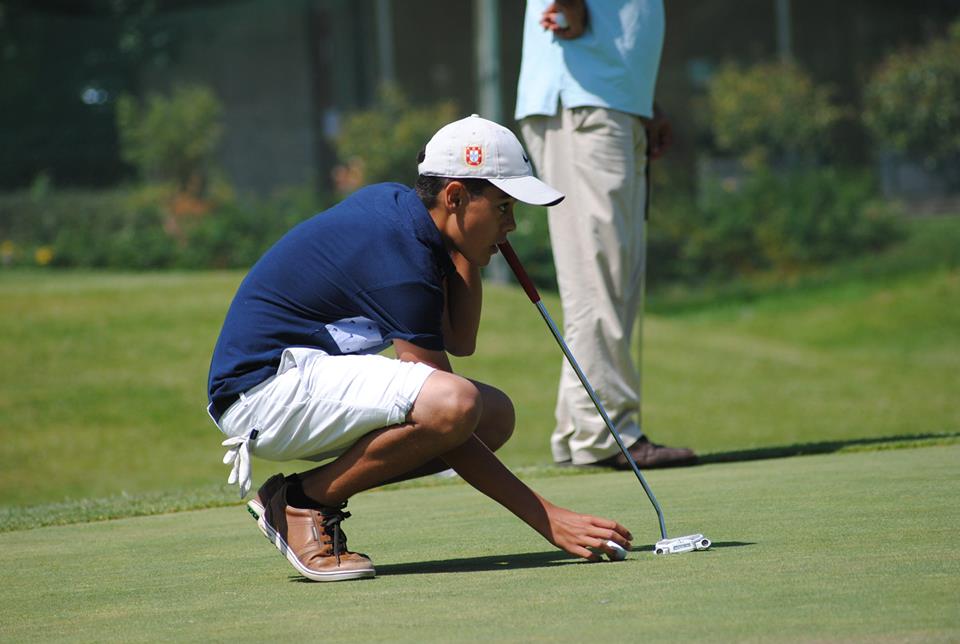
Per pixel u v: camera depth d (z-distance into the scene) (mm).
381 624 7777
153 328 40531
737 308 58375
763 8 74688
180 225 59531
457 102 77062
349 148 65688
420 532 12289
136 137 65875
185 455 31984
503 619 7695
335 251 9914
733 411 36781
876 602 7535
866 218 64812
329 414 9773
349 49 76125
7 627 8492
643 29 18312
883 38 75250
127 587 9969
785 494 13211
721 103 68875
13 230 59906
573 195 18500
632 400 18484
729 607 7625
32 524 15547
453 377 9695
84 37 67500
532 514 9922
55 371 36719
